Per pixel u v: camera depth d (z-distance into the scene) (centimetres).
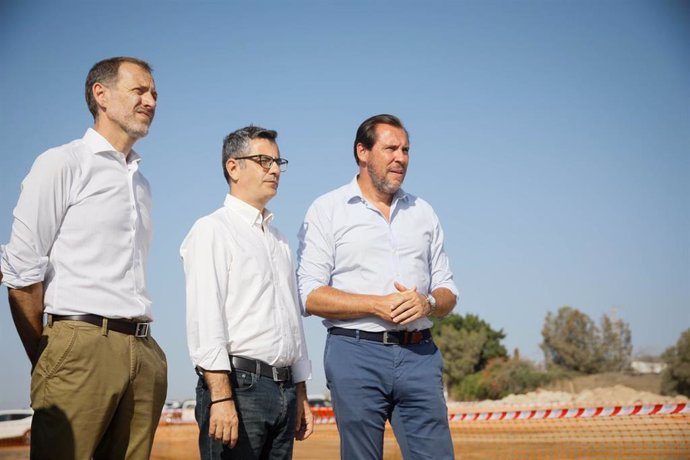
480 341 6762
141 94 411
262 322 432
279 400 430
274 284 445
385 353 483
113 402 384
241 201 455
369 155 508
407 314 466
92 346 378
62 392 372
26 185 380
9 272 369
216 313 417
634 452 1823
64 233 387
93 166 396
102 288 387
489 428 3244
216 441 418
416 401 487
